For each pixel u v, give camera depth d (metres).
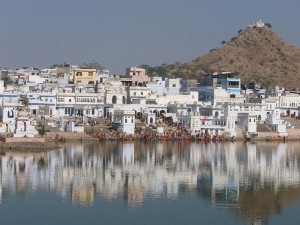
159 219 85.69
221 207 93.19
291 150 179.88
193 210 91.00
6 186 105.88
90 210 90.06
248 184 112.62
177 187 108.62
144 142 197.75
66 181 112.12
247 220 85.94
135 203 94.81
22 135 174.50
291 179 118.88
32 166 129.00
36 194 100.06
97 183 110.81
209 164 139.75
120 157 149.00
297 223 84.69
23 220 84.31
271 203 96.19
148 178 117.44
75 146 175.62
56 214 87.56
